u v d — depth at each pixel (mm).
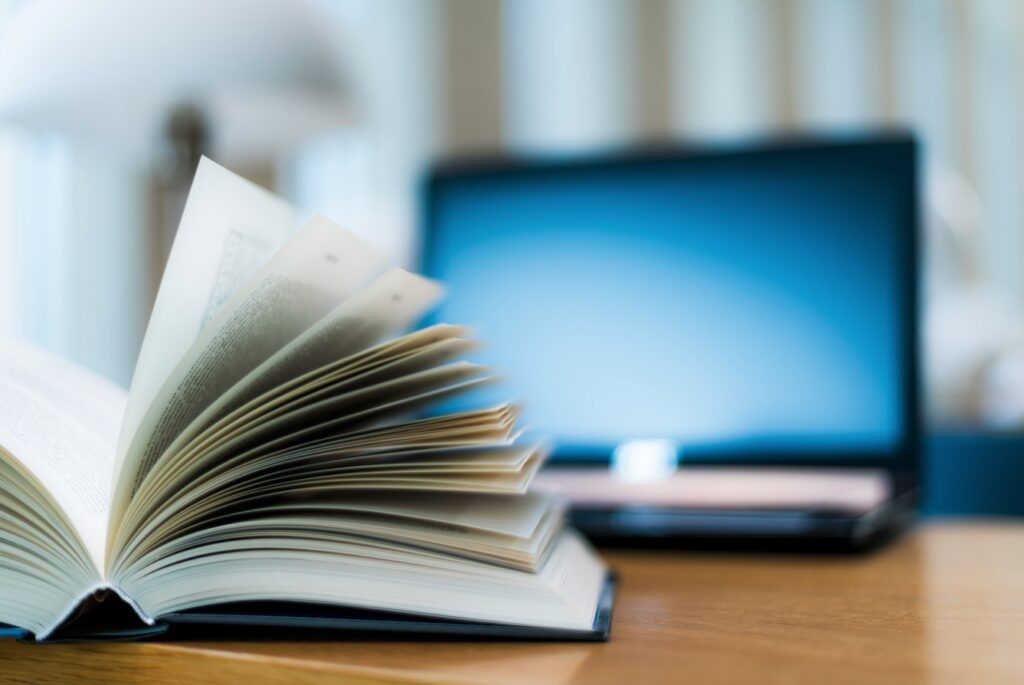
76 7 886
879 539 670
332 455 393
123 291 1731
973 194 2334
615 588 497
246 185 420
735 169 738
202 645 369
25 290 1528
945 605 452
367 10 2318
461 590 378
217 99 1068
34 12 918
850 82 2324
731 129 2326
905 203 686
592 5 2355
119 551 378
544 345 773
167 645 368
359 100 1021
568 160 793
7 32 937
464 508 406
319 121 1158
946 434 1035
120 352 1727
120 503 374
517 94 2363
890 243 687
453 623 373
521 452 418
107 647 376
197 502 389
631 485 720
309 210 2256
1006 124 2367
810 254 708
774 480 690
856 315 689
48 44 886
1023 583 515
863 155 703
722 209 737
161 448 389
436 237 826
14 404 443
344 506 390
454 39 2365
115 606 412
